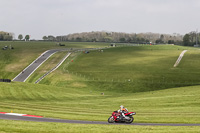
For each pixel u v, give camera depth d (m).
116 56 187.25
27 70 152.62
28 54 194.25
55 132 20.09
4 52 199.75
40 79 133.62
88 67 155.12
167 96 61.34
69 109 41.44
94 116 31.98
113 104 52.41
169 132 20.92
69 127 21.94
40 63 167.88
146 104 50.09
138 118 30.27
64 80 128.38
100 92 107.56
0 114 29.53
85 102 58.41
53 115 30.91
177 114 34.56
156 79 127.19
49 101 62.59
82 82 124.31
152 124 25.84
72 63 165.75
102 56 187.50
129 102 54.28
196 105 45.47
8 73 147.50
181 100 51.84
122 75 135.88
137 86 117.31
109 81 124.25
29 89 81.88
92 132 20.47
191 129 22.28
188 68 145.88
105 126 23.05
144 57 181.00
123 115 26.08
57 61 172.62
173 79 126.06
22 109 37.50
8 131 19.53
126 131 21.02
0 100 58.06
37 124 22.80
